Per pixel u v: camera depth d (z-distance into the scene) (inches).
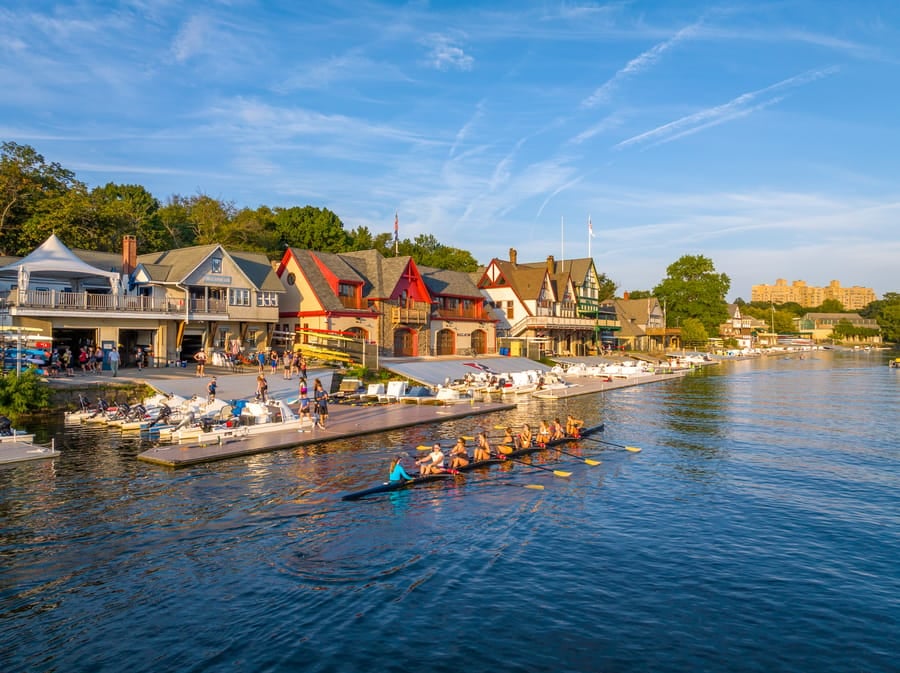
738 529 706.8
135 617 487.5
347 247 3467.0
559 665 430.3
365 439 1147.9
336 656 438.6
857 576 582.2
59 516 697.0
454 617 495.5
